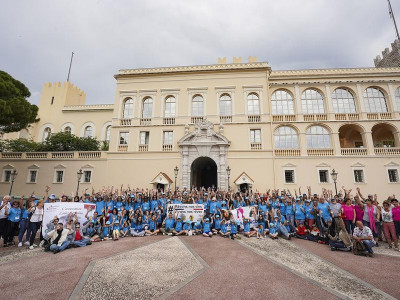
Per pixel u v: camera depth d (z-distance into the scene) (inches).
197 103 1068.5
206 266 300.4
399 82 1008.2
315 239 454.3
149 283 245.6
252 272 279.6
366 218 445.1
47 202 452.1
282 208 554.6
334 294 222.5
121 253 362.3
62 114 1437.0
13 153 1100.5
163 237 492.1
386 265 310.5
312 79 1045.2
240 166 962.1
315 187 928.3
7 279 255.8
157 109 1068.5
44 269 287.9
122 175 1005.2
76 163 1051.9
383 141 1103.6
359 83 1019.3
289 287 237.3
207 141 982.4
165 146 1021.2
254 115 1015.6
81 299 209.3
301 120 1007.6
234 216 539.5
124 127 1063.6
